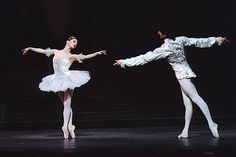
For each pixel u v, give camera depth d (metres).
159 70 17.09
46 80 9.65
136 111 14.31
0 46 19.53
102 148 7.39
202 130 10.66
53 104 14.93
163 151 7.09
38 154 7.13
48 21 19.59
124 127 12.79
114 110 14.69
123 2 18.94
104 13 19.22
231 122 13.03
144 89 16.95
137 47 18.55
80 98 15.34
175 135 9.51
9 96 15.63
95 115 14.12
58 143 8.43
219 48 17.28
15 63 19.39
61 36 19.69
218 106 14.77
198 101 8.70
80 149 7.34
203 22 17.98
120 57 18.50
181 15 18.22
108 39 18.89
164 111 14.30
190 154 7.08
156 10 18.52
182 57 8.79
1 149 7.58
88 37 19.23
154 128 11.84
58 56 9.73
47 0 19.41
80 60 9.86
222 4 17.80
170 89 16.84
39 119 13.93
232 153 7.18
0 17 20.33
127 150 7.16
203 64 17.23
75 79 9.59
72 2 19.58
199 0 18.02
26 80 17.06
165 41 8.85
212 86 16.92
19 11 20.38
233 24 17.70
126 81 17.19
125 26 18.92
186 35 18.08
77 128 12.98
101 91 16.17
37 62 19.39
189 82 8.70
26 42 19.81
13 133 11.38
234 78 16.95
